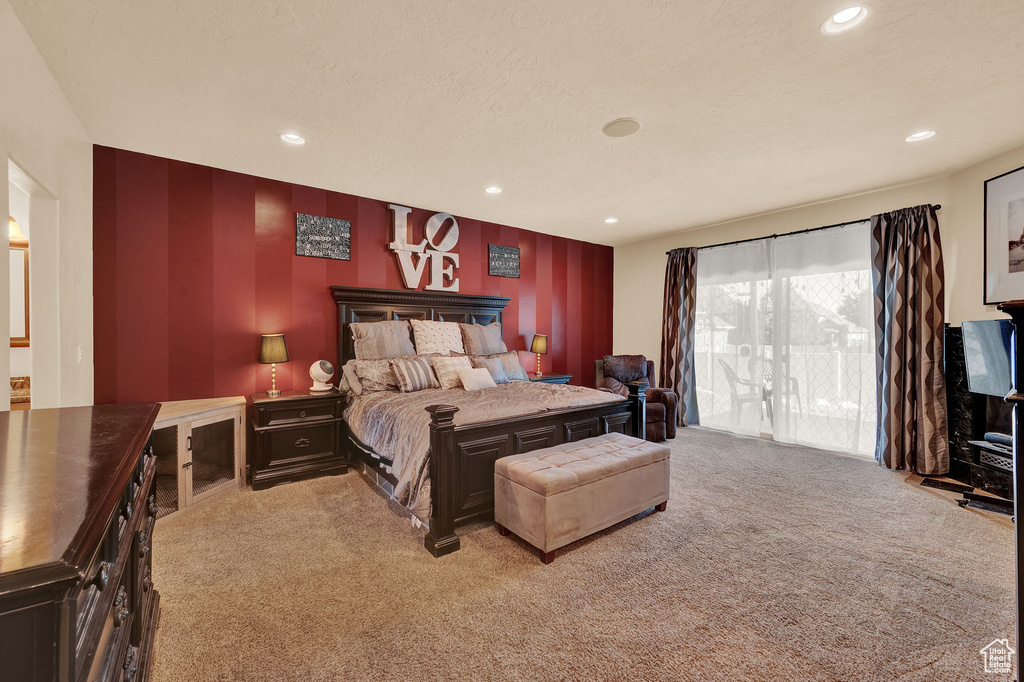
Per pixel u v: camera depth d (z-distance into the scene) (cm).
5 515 61
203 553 226
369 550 231
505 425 263
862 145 298
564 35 184
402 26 178
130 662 106
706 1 164
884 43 190
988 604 184
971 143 296
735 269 502
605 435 302
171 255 319
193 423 280
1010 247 305
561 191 394
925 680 142
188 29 178
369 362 360
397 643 160
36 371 223
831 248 426
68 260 237
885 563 217
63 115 226
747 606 183
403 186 381
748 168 339
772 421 464
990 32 182
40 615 50
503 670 147
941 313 357
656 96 233
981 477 313
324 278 392
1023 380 85
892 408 373
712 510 283
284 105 241
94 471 80
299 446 339
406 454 257
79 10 166
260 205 358
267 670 146
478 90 227
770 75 214
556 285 584
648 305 609
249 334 353
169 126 265
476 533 253
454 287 477
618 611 179
